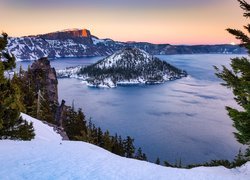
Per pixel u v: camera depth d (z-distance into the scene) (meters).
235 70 18.41
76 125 82.69
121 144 98.12
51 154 19.02
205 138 162.25
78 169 16.02
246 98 19.66
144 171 18.03
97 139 79.62
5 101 24.03
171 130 177.50
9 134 24.86
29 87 62.41
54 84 80.75
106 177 15.34
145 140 161.12
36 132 37.81
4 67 24.42
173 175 18.16
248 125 18.77
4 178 13.65
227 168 24.09
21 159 17.20
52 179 13.96
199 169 22.89
